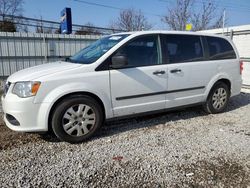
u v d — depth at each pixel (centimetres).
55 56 1159
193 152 339
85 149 347
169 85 434
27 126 337
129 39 397
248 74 894
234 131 423
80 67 360
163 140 380
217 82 511
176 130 425
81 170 290
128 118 454
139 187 260
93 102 371
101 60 372
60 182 266
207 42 490
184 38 458
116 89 383
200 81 476
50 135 396
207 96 500
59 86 343
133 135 400
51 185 261
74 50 1195
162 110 442
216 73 500
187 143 369
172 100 445
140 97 407
